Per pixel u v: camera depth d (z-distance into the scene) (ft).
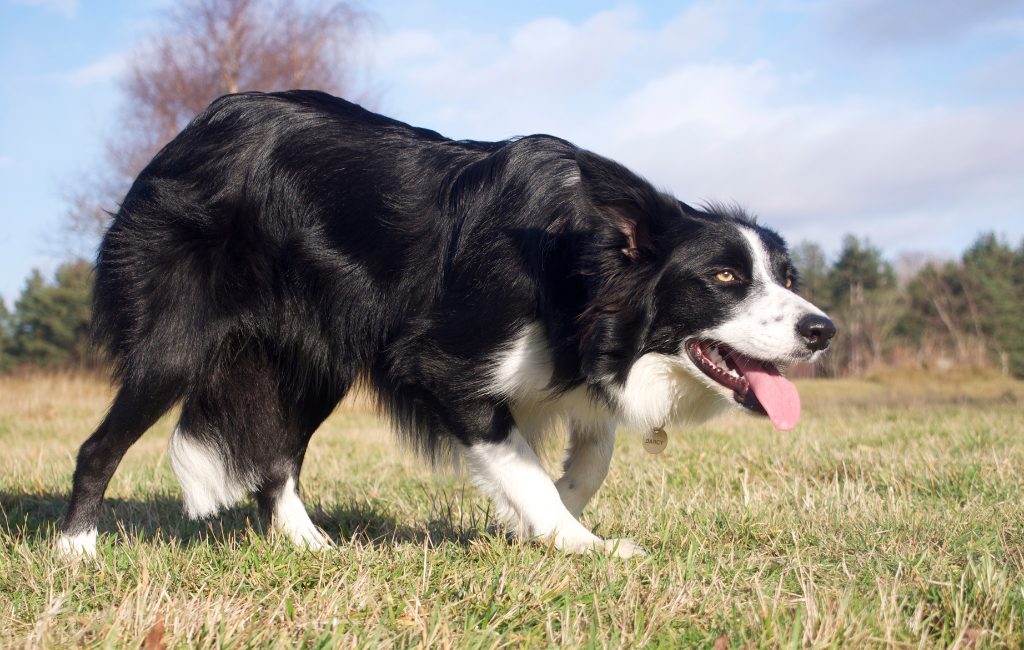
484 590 7.90
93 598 8.02
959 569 8.52
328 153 11.12
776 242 10.38
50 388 50.37
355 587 7.87
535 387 10.16
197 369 11.10
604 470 11.34
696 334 9.90
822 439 20.57
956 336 131.75
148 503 14.34
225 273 11.08
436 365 10.17
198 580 8.59
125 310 11.17
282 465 12.09
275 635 6.84
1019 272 151.94
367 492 15.21
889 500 11.98
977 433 19.85
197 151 11.38
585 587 8.14
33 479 16.12
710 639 6.94
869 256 161.07
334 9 68.18
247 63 68.74
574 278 9.95
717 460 17.57
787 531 10.56
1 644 6.70
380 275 10.79
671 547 10.00
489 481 10.18
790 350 9.34
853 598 7.70
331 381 11.98
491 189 10.41
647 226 9.79
